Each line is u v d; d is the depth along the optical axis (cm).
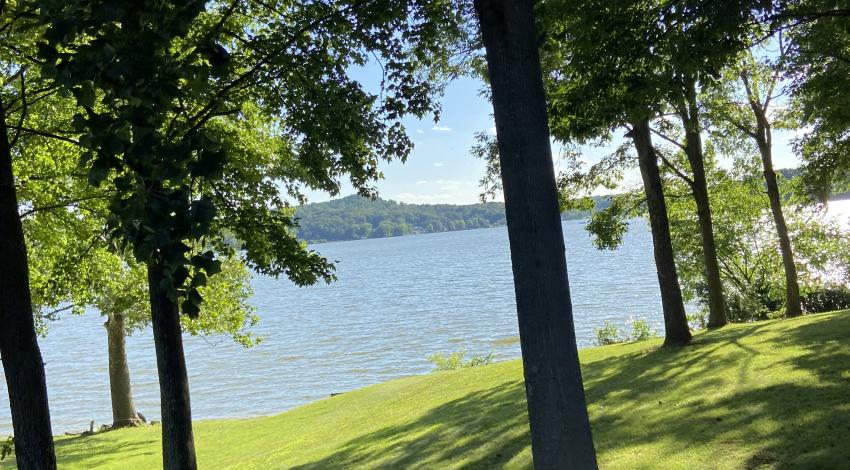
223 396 3834
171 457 882
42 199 1372
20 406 678
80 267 1461
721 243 2925
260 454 1570
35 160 1319
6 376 680
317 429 1773
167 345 884
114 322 2703
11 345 672
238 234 1136
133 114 322
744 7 816
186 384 900
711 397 988
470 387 1780
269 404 3531
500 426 1097
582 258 12925
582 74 973
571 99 983
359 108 955
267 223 1154
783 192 2825
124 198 350
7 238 673
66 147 1281
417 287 10831
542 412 443
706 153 2538
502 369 2025
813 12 992
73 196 1383
